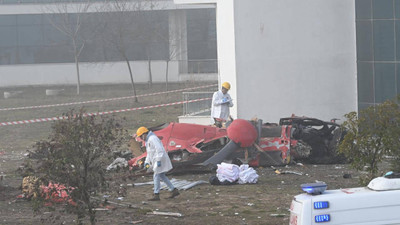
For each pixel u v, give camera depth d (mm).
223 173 17078
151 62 63406
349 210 7535
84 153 10617
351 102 25281
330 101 25188
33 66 64250
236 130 18953
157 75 63375
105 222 12727
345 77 25250
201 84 56094
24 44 65000
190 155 18797
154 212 13492
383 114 12812
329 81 25156
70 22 58188
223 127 20719
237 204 14359
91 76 64125
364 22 24938
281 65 25031
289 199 14789
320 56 25078
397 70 24156
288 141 19891
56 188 11000
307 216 7547
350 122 13133
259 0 24938
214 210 13789
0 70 64125
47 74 64312
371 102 24906
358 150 13031
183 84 59031
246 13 25016
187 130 19469
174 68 63031
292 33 25031
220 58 27969
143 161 19031
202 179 18078
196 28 65250
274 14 24984
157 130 20234
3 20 64875
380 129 12781
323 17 25016
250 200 14781
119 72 63594
